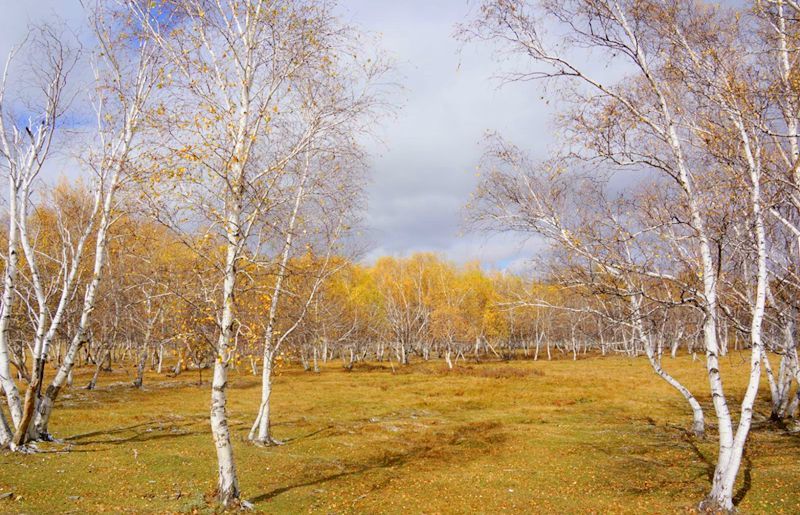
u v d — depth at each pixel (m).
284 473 15.46
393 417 27.23
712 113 13.04
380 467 16.70
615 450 18.50
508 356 81.50
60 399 30.34
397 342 74.44
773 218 14.70
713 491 11.47
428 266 80.94
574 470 15.96
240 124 12.59
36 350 16.64
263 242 14.62
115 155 17.47
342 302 59.12
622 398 33.34
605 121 12.62
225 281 12.19
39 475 13.56
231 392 37.81
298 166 15.80
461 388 39.88
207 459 16.19
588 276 14.14
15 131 17.00
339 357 95.06
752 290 15.73
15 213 17.06
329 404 31.47
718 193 12.44
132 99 16.88
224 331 12.00
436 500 13.07
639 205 14.27
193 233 12.03
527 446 19.70
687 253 14.14
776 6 12.34
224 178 11.79
